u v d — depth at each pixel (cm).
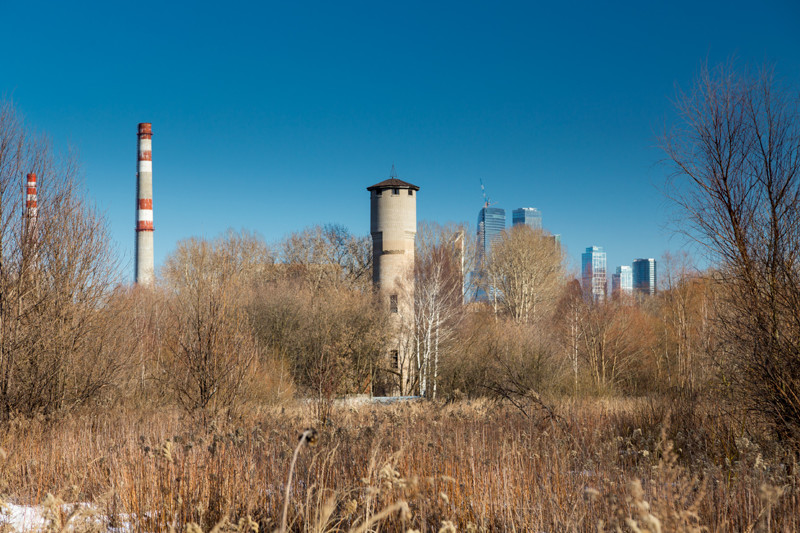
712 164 943
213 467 741
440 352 3188
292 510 627
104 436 1073
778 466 708
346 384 2691
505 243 5303
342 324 3148
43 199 1449
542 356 2758
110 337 1580
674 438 1002
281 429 1141
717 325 1009
